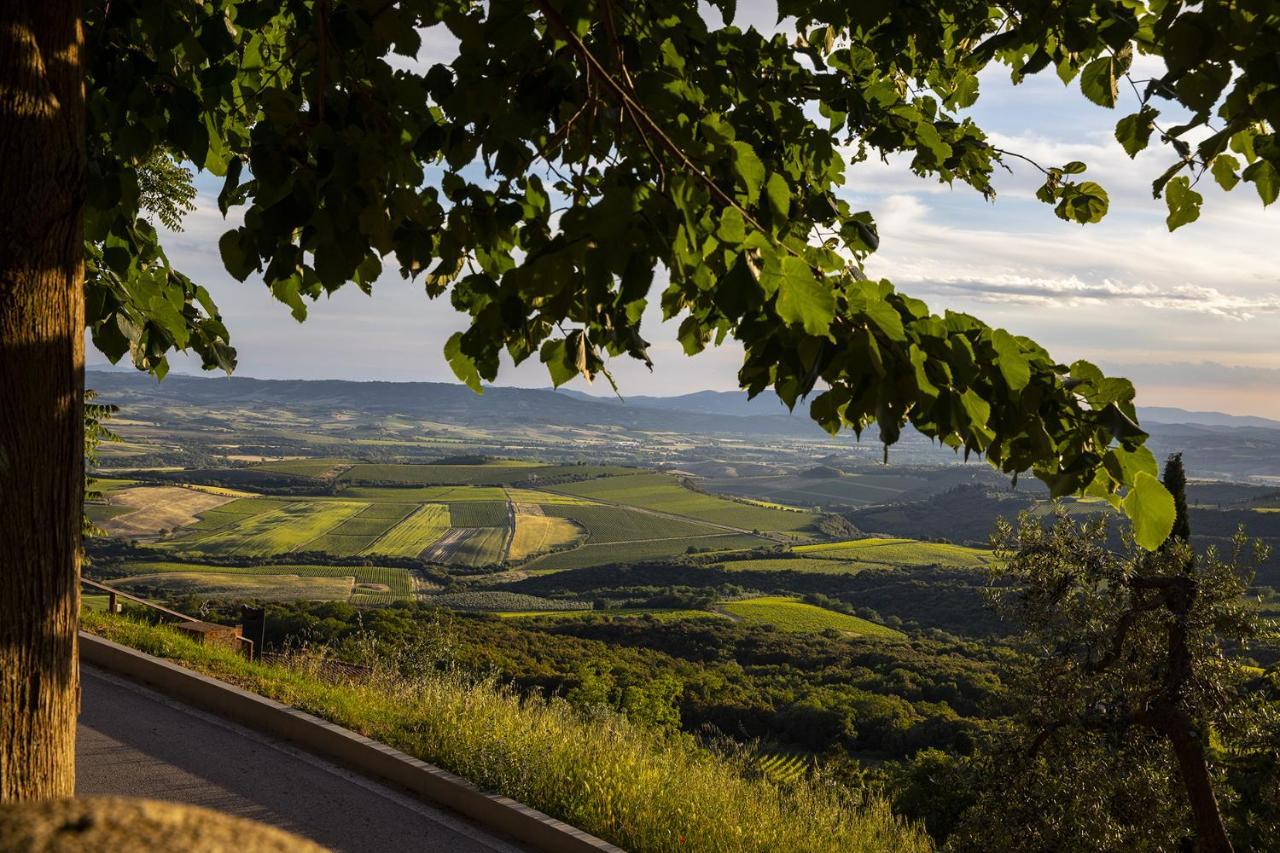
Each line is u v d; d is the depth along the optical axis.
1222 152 3.31
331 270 3.00
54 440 2.46
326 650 12.76
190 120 3.49
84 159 2.53
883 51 4.67
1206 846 11.48
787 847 7.21
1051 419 2.65
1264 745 11.64
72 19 2.50
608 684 35.41
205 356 4.41
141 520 189.38
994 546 13.09
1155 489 2.57
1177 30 2.68
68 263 2.49
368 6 2.90
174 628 13.00
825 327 2.06
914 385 2.26
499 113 2.88
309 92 3.18
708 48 3.84
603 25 3.04
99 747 8.32
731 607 111.44
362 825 7.18
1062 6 3.21
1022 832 12.40
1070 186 4.96
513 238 3.46
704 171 2.71
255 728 9.20
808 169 4.31
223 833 0.87
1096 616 12.46
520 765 7.86
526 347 3.09
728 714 41.31
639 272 2.09
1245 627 11.75
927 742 35.66
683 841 6.95
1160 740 12.35
